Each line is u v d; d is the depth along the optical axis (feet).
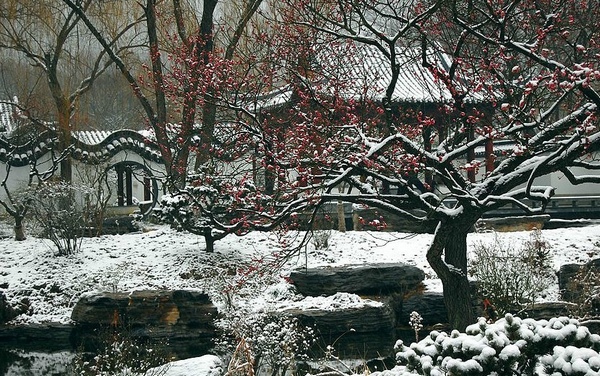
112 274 70.38
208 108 70.38
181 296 61.05
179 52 68.85
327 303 60.59
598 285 60.95
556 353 20.18
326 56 53.93
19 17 102.89
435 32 50.90
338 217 84.02
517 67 39.01
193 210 72.74
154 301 60.59
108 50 88.17
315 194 44.21
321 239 75.61
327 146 45.06
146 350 52.54
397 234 80.84
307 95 50.24
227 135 72.13
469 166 40.40
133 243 78.95
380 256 73.36
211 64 53.88
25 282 70.38
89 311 61.41
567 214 102.47
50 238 77.05
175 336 59.52
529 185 39.99
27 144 107.86
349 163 42.39
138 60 106.32
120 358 45.60
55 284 69.92
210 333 60.13
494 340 20.57
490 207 42.37
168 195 74.64
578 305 57.06
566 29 43.19
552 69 39.70
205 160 75.61
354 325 58.59
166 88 68.90
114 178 135.54
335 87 48.70
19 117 108.47
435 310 63.52
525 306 56.95
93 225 86.79
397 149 43.68
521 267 62.34
